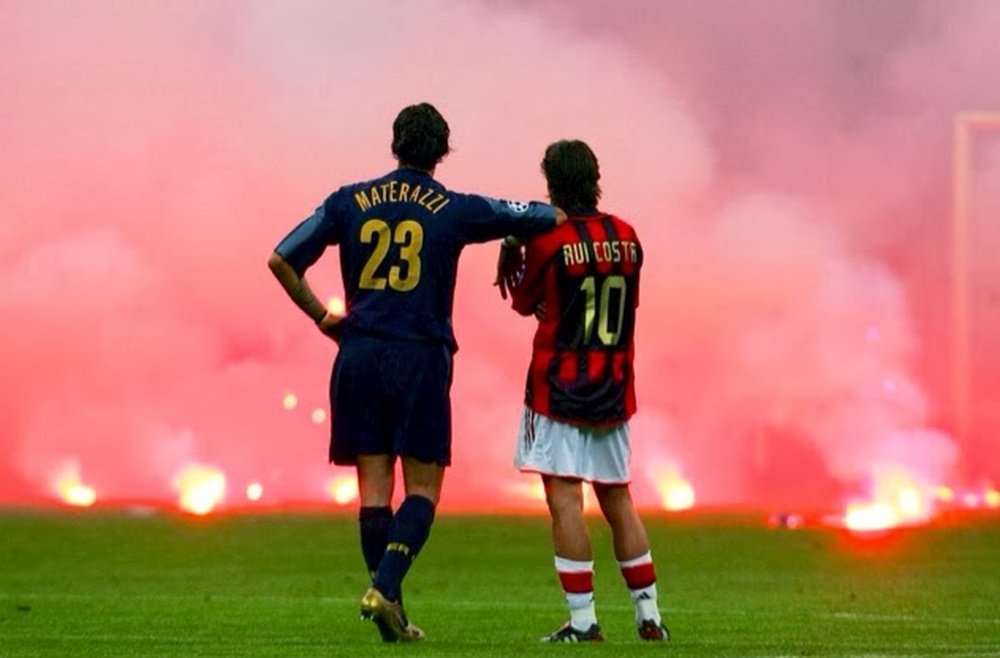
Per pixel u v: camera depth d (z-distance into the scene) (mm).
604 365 21406
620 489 21750
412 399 21406
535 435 21453
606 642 21109
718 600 30422
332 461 21812
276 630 23562
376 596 20609
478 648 19750
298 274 21625
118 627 24078
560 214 21422
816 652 19312
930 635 22359
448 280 21672
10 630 23547
